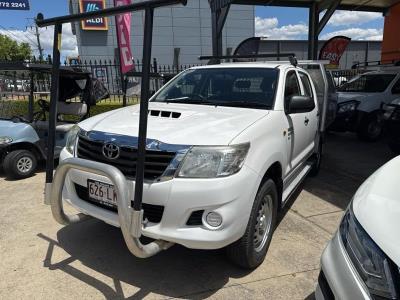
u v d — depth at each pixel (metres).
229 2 9.47
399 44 14.46
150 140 3.00
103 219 3.17
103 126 3.41
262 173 3.20
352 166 7.20
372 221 2.04
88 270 3.42
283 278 3.33
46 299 3.02
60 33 3.00
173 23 30.09
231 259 3.35
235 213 2.92
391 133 7.36
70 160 2.90
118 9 2.58
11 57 51.56
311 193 5.58
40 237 4.04
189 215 2.88
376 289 1.83
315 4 12.97
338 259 2.15
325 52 12.51
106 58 27.53
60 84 6.64
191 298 3.05
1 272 3.38
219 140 2.98
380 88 10.06
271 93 4.07
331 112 7.37
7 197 5.26
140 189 2.61
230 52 27.20
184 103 4.23
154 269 3.45
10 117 6.67
